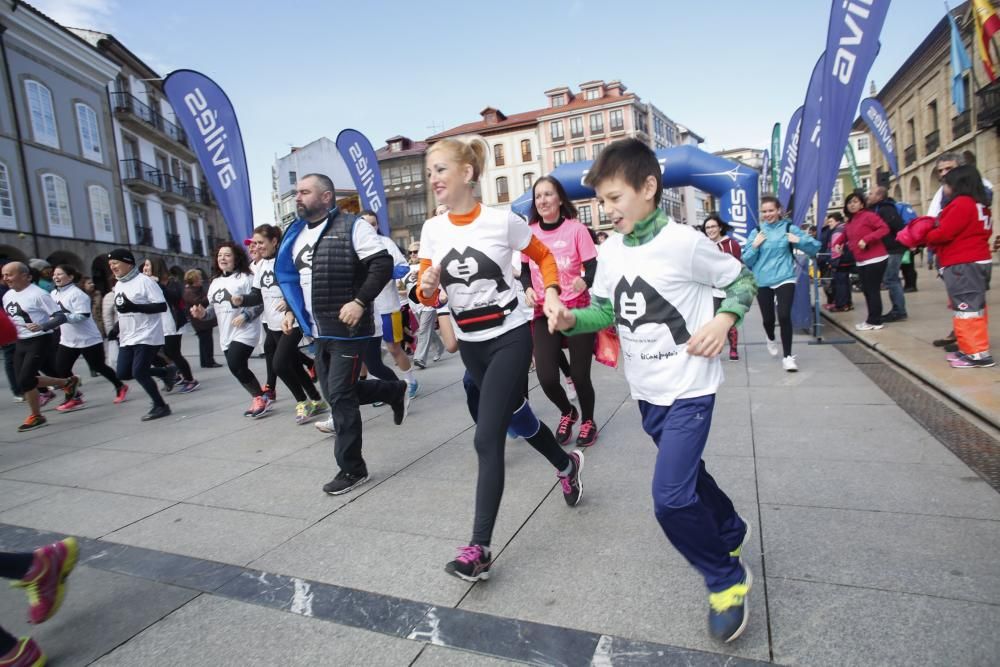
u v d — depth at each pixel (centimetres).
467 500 310
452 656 185
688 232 185
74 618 222
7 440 534
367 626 204
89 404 706
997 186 1878
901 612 188
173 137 3108
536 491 314
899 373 513
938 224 482
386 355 886
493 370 253
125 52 2731
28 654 191
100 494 360
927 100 2350
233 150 653
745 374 564
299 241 362
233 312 541
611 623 195
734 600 180
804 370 561
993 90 1798
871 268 730
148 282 565
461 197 256
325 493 334
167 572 254
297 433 479
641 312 192
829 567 217
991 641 171
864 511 259
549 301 221
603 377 608
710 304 192
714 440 372
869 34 612
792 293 560
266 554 264
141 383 567
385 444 423
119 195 2616
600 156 191
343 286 341
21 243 2088
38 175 2172
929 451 324
